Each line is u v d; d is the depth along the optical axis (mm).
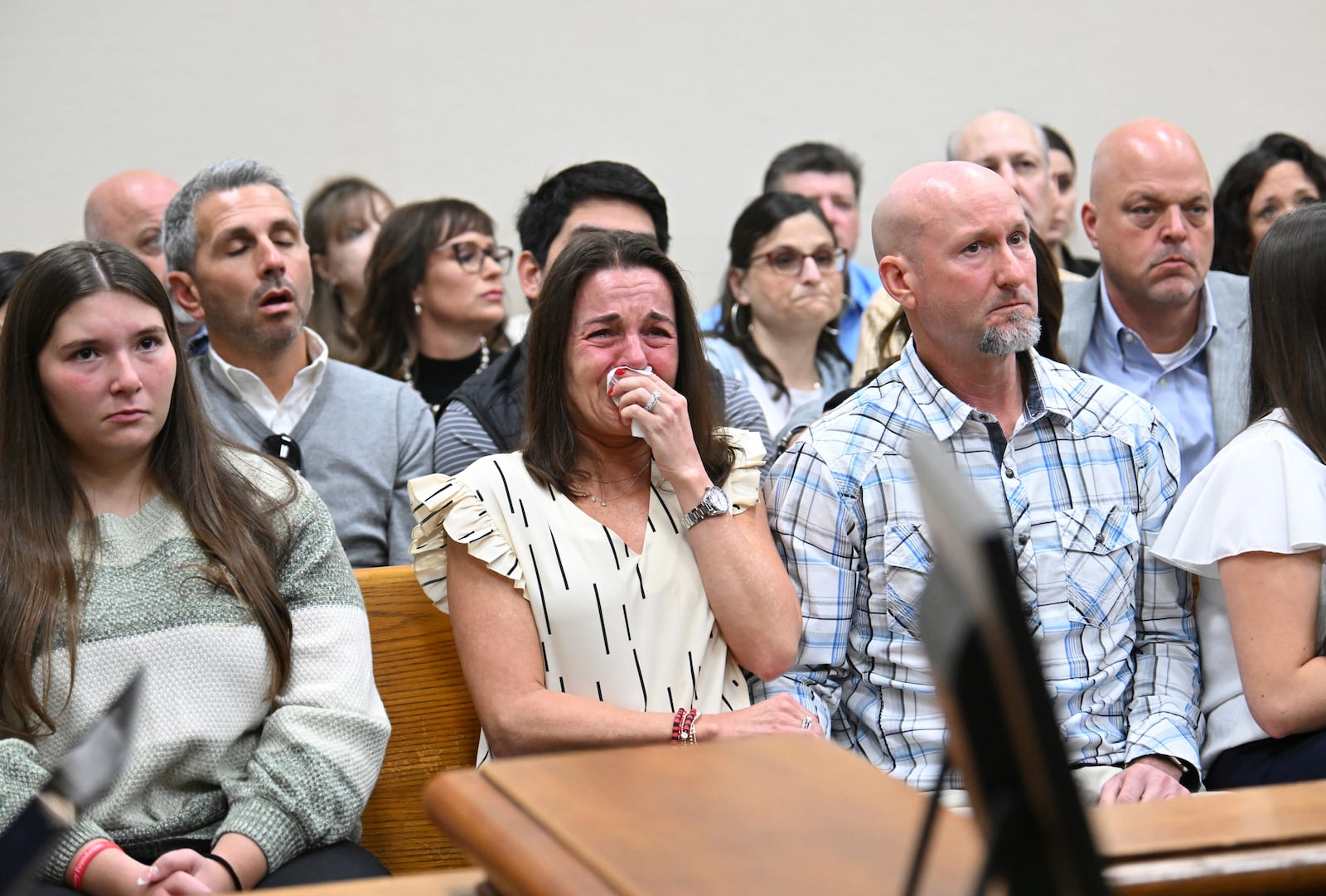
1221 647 2975
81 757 1266
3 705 2496
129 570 2639
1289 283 2777
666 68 6742
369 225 5906
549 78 6688
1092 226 4184
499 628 2684
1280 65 6793
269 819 2479
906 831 1374
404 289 5250
